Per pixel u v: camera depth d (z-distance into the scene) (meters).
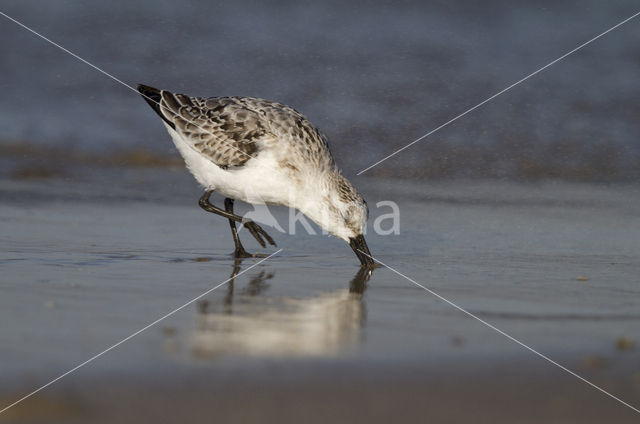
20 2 28.31
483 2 31.28
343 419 6.10
